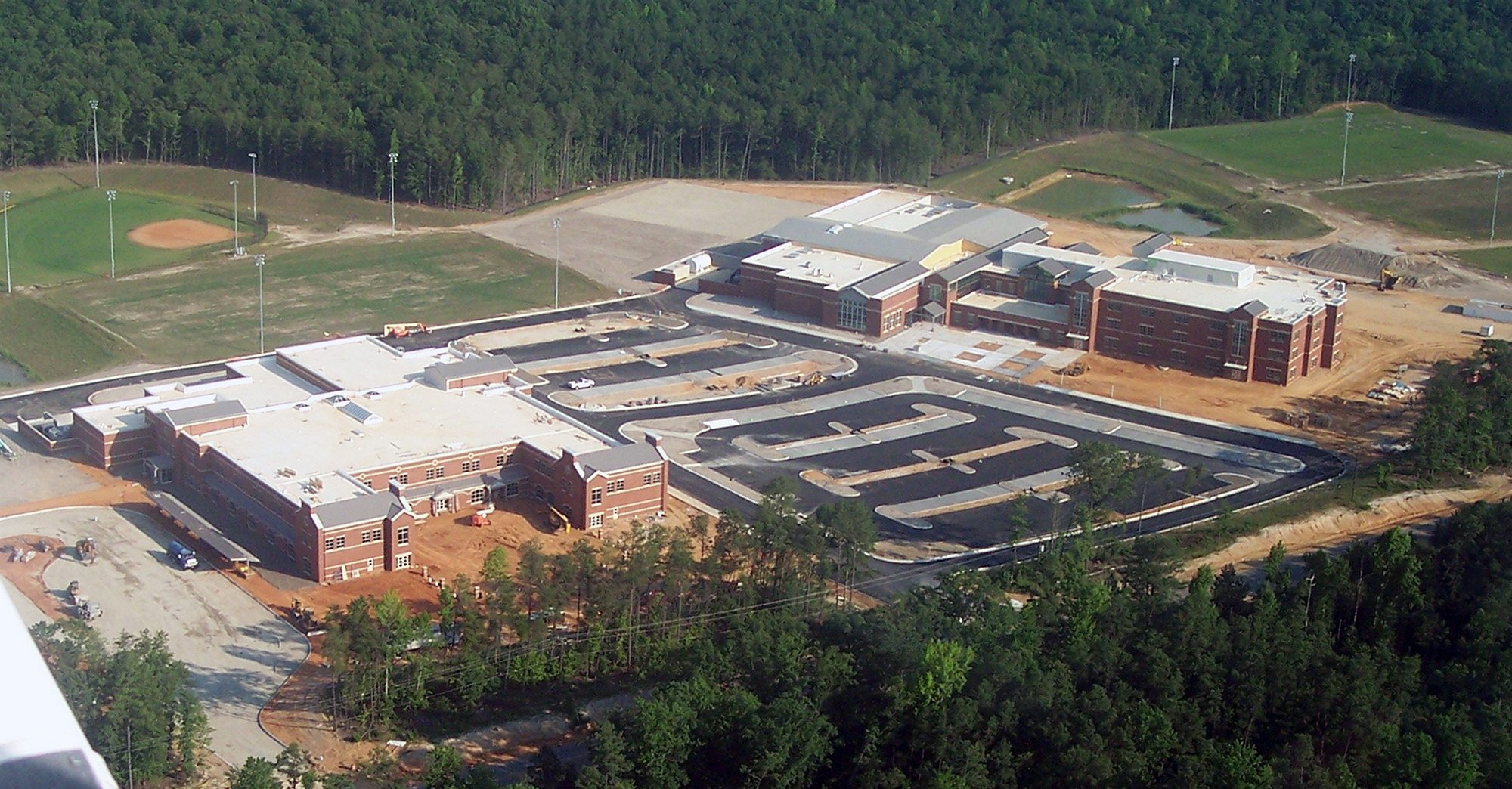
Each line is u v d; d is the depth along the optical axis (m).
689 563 164.50
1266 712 138.62
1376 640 158.00
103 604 171.12
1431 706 140.62
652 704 131.88
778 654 142.00
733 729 131.12
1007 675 136.25
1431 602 162.38
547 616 157.75
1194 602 148.25
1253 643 143.38
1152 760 128.38
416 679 149.50
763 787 129.12
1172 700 135.50
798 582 165.38
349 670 148.75
